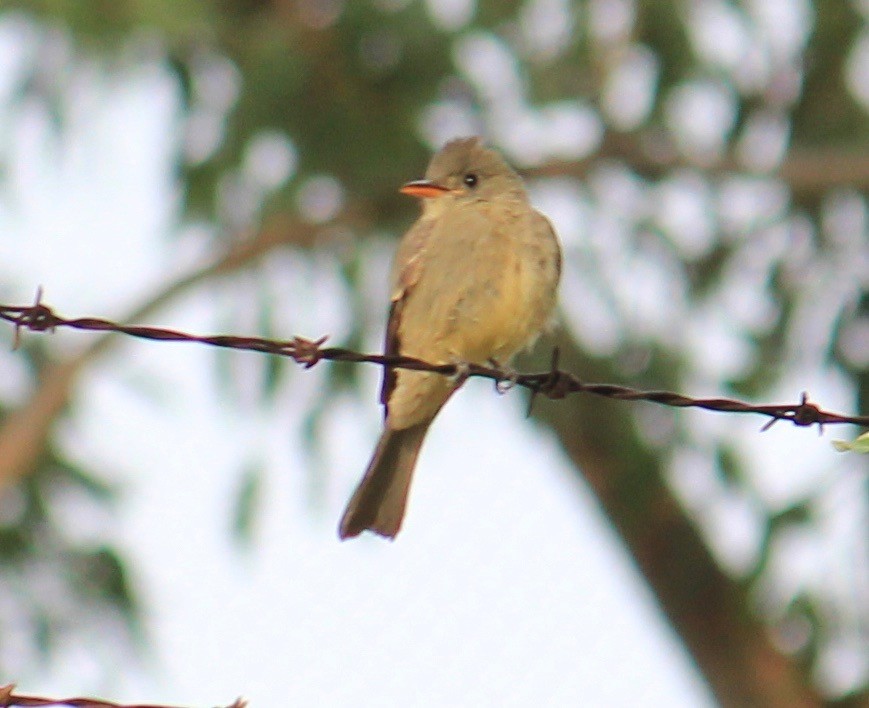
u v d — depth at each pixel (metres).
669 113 15.95
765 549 14.93
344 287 15.87
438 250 9.52
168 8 14.57
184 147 15.71
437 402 9.59
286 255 15.91
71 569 15.02
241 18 15.56
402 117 15.87
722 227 16.11
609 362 15.57
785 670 16.39
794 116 16.16
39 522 14.99
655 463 16.02
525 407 15.71
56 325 7.57
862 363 15.88
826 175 15.95
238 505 14.71
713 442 15.48
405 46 15.59
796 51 15.98
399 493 9.52
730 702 16.44
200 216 15.80
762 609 15.25
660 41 15.59
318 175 16.11
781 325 15.87
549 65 15.52
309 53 15.64
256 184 15.99
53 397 14.91
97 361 15.10
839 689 15.42
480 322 9.45
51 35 14.89
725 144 16.14
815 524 14.84
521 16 15.46
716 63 15.85
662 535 16.59
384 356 8.09
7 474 14.61
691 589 16.61
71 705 6.89
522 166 15.87
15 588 14.96
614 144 16.00
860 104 16.16
